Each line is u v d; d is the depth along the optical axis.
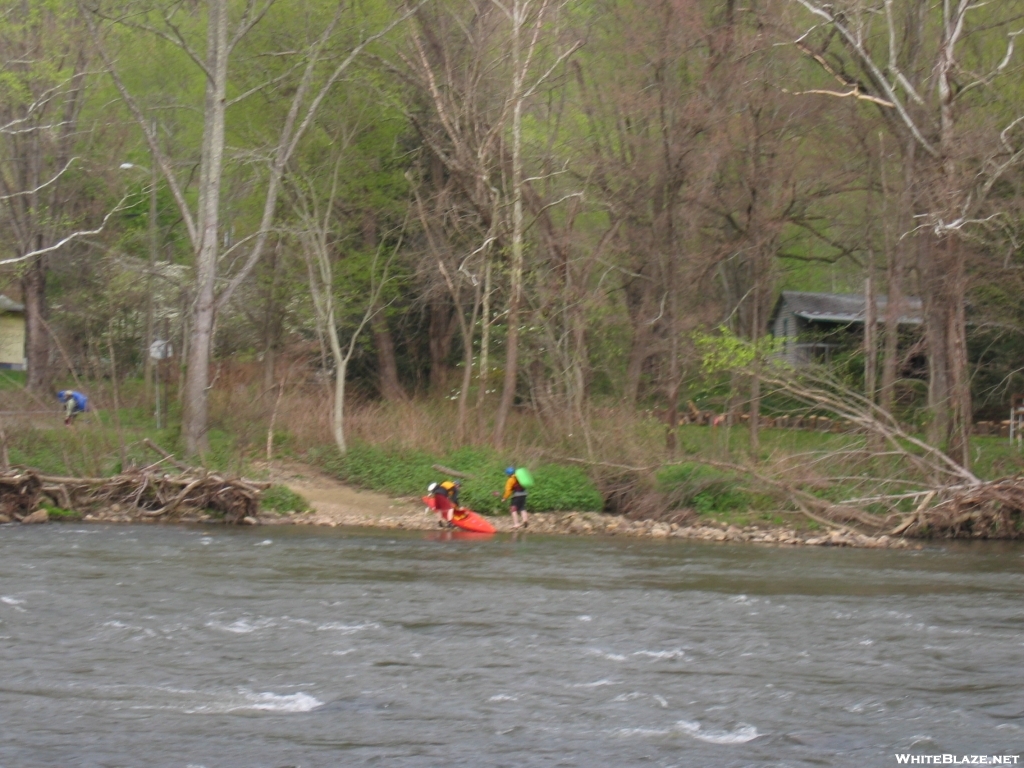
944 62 48.38
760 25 55.41
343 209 63.34
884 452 48.25
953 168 48.16
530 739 16.52
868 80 56.84
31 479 43.81
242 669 20.09
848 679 20.17
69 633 22.42
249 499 45.81
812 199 63.41
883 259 72.88
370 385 70.75
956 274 51.06
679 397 62.16
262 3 61.16
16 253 65.56
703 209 60.69
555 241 57.53
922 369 66.44
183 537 39.59
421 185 61.59
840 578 33.41
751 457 51.47
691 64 60.53
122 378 69.06
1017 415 67.12
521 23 53.97
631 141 58.31
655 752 16.03
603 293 59.22
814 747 16.39
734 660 21.53
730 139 58.28
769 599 28.91
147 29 53.88
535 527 47.72
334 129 60.12
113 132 66.62
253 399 61.19
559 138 59.78
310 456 56.25
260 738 16.34
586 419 52.44
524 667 20.69
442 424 58.50
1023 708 18.44
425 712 17.75
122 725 16.77
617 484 51.34
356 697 18.48
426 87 57.88
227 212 73.88
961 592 30.62
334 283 61.09
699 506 49.31
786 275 84.62
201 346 53.81
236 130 61.53
